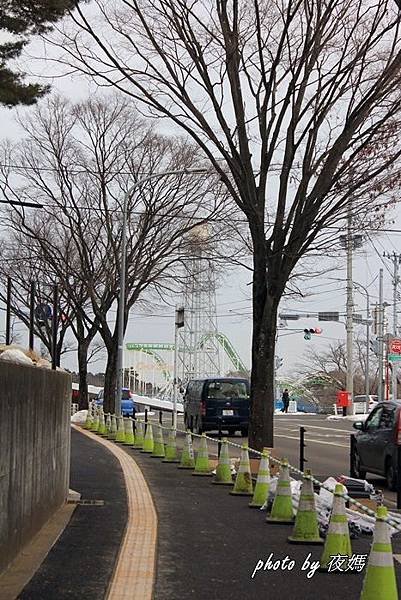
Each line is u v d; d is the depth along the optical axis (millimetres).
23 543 9312
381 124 15578
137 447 26875
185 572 8672
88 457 22625
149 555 9477
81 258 41406
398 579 8203
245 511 12898
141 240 36125
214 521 11898
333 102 15867
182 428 38188
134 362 95625
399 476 12398
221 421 32781
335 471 20688
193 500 14234
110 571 8641
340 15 21172
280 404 82938
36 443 10133
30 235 42062
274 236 16516
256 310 17031
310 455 25109
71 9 17047
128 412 49219
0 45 16266
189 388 36688
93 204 37406
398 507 12344
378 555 6457
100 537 10508
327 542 8828
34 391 9930
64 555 9336
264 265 16828
